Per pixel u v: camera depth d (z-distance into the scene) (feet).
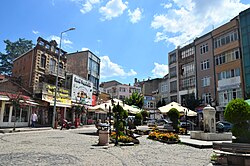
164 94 168.86
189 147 40.11
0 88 79.77
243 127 29.55
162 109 71.36
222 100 112.06
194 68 136.05
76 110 105.81
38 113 92.48
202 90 126.52
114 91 273.13
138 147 39.04
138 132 69.21
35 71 97.81
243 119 29.35
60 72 111.86
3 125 76.38
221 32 115.75
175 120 69.51
